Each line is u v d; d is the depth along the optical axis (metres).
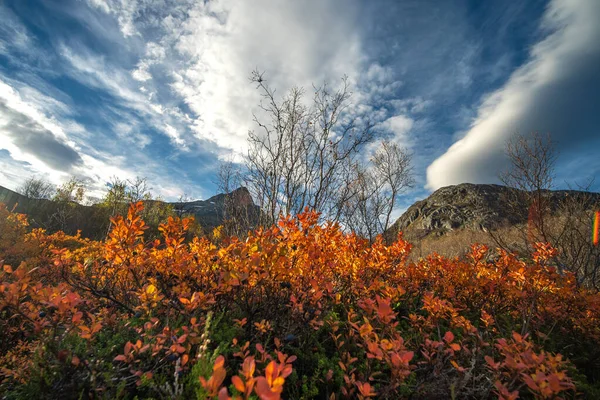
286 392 1.94
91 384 1.54
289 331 2.35
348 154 6.84
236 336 2.29
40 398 1.52
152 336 1.89
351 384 1.87
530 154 6.53
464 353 2.17
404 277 3.92
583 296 3.17
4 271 1.90
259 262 2.28
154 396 1.65
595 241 5.24
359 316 2.88
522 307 3.14
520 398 1.98
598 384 2.36
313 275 2.81
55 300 1.72
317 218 3.25
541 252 3.49
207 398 1.26
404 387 1.88
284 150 6.69
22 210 24.72
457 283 3.86
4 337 1.93
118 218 2.63
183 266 2.59
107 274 3.07
